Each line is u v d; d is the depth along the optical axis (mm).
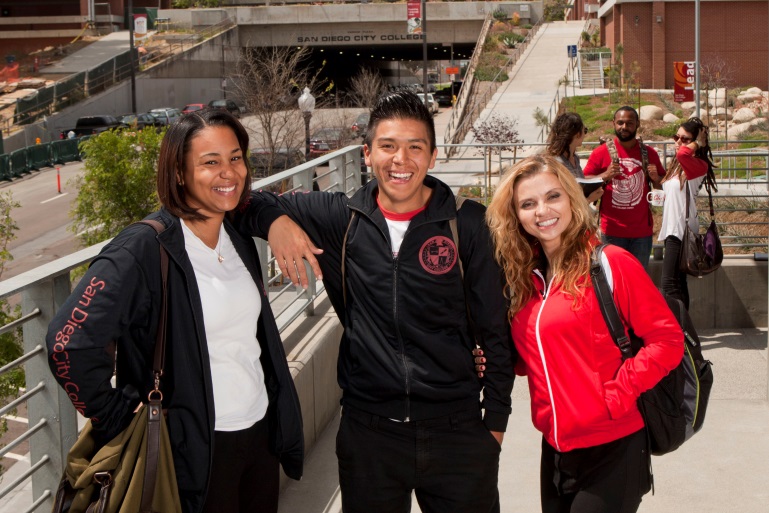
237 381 2760
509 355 3068
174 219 2660
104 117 50188
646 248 6570
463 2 65688
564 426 3039
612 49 50344
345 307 3123
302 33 67000
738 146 27328
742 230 11180
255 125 32125
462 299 3006
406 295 2951
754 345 6898
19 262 23438
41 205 31578
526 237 3125
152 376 2625
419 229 2951
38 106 52406
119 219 17141
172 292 2621
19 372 7113
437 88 88875
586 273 2986
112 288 2471
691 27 46812
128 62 58625
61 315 2436
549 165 3010
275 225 2959
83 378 2422
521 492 4539
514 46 59469
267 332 2891
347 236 3033
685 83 35312
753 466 4746
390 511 3141
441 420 3016
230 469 2777
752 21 46562
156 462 2518
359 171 7199
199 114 2701
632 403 2969
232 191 2736
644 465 3080
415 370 2975
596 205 6777
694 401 3133
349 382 3105
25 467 6832
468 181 17641
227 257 2824
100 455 2494
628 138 6379
